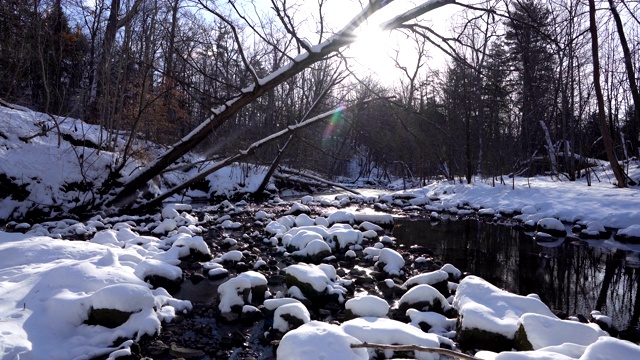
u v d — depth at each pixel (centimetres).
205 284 522
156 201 1114
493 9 541
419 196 1540
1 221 872
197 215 1094
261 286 465
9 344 293
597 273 625
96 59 1452
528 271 632
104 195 1065
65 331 337
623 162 1688
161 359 329
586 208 1027
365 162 3200
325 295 462
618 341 263
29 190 931
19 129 1005
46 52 1195
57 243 534
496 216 1166
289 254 681
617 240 849
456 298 438
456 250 767
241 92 782
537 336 319
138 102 1369
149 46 1146
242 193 1566
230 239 734
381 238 807
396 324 348
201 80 1602
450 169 1759
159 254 603
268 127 1541
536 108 1680
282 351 295
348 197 1569
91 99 1444
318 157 1848
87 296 358
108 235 676
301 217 932
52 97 1380
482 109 1606
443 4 577
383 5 619
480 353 278
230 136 1598
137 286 374
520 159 1980
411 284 509
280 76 743
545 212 1088
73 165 1036
